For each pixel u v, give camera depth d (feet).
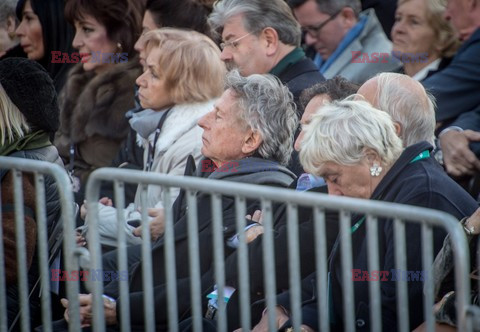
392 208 30.83
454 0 52.44
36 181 35.96
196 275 33.99
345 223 31.55
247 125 44.06
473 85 51.60
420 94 40.70
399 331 33.60
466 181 48.85
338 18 59.77
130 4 61.98
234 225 42.04
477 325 29.71
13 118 42.42
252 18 53.62
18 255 36.91
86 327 43.62
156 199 50.55
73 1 62.13
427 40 54.24
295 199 31.94
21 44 68.69
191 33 53.16
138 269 43.11
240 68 54.13
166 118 52.75
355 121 37.04
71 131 59.98
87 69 62.08
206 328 40.01
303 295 39.81
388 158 37.14
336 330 37.81
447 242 34.22
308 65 54.19
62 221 39.24
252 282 40.70
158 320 41.96
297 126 47.52
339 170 37.27
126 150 56.90
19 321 42.47
